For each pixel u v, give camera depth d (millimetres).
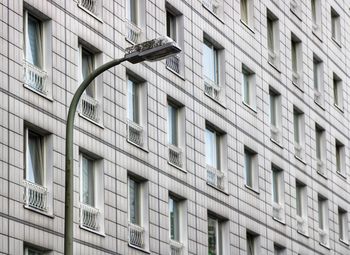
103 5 48125
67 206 31016
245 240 58688
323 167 72000
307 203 68188
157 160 51000
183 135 53750
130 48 32531
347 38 79375
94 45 47094
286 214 64562
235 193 58094
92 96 47188
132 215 49281
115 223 47188
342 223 74875
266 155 62562
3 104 41031
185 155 53594
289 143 66312
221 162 57500
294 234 65438
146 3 51625
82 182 45844
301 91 69250
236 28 60500
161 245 50531
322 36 74188
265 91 63469
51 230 42906
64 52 44969
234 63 59781
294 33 69188
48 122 43438
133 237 48781
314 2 74500
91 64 47438
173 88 53094
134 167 49062
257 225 60344
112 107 47906
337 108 75625
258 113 62125
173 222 52531
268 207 62125
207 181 55438
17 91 41938
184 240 52688
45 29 44281
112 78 48125
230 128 58375
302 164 68125
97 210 46344
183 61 54438
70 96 44969
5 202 40688
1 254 40156
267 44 64750
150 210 49969
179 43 54531
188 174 53594
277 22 66750
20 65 42250
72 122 31953
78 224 44781
